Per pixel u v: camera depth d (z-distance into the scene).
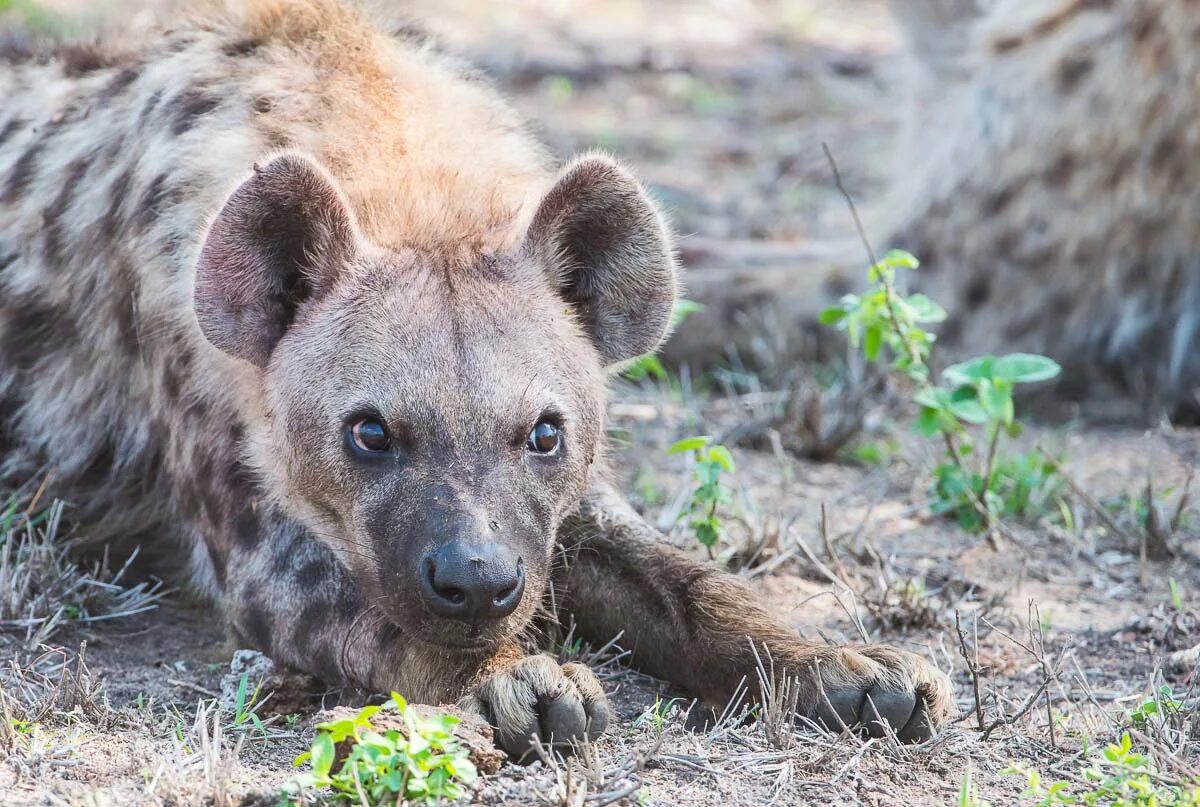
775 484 9.26
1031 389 11.14
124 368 7.79
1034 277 11.13
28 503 8.14
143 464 7.90
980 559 8.32
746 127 17.59
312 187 6.19
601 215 6.57
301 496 6.33
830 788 5.59
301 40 7.53
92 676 6.66
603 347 6.84
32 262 8.09
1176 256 10.86
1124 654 7.22
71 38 9.16
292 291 6.48
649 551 6.90
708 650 6.46
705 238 12.55
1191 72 10.48
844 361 11.13
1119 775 5.65
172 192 7.18
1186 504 8.78
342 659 6.36
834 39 20.95
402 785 5.12
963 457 9.20
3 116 8.59
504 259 6.40
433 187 6.73
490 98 7.73
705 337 11.36
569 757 5.52
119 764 5.61
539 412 6.04
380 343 6.05
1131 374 11.12
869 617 7.48
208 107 7.34
